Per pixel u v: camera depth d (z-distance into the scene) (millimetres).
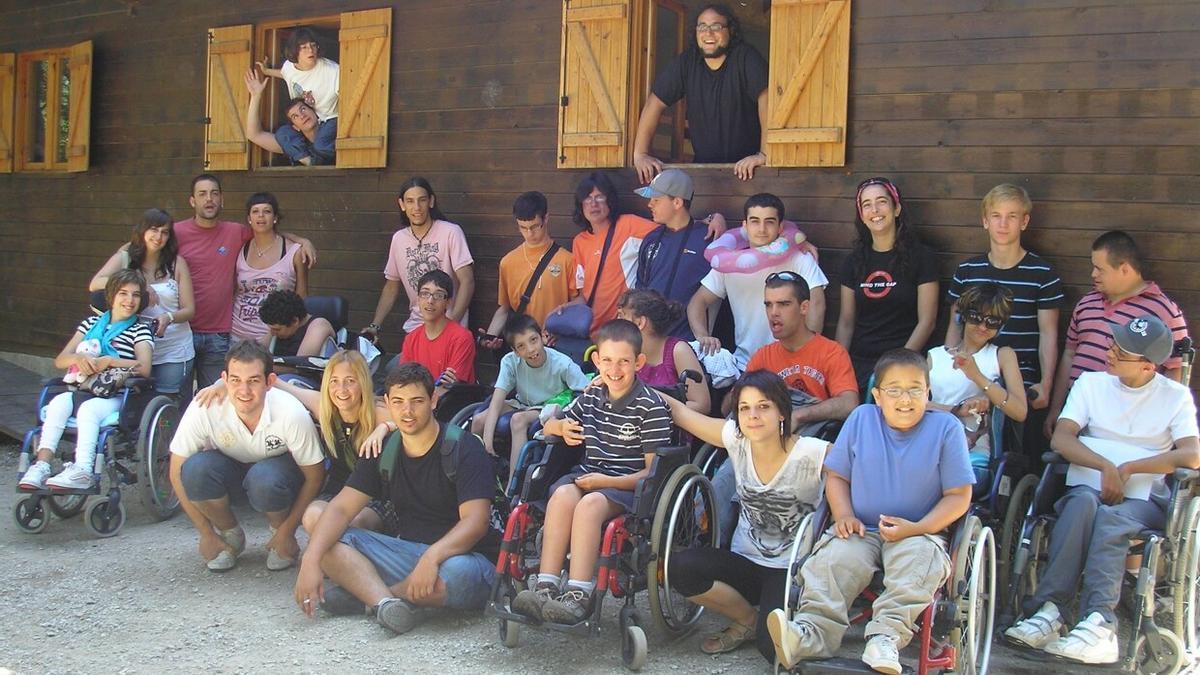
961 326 5613
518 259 7016
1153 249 5574
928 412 4348
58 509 6426
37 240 10148
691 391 5461
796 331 5461
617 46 6984
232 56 8750
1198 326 5488
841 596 4105
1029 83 5824
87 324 6527
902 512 4246
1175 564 4523
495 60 7574
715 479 5113
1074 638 4375
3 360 10305
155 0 9289
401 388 4719
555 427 4938
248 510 6738
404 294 7961
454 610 5020
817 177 6375
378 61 8016
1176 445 4758
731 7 8859
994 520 4777
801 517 4578
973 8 5938
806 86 6328
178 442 5398
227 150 8766
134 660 4441
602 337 4715
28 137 10320
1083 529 4578
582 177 7227
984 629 4496
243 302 7625
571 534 4484
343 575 4805
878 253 5980
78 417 6105
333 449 5316
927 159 6074
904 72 6117
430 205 7473
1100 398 4930
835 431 5320
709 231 6398
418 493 4914
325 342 7023
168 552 5910
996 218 5574
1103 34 5656
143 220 6867
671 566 4480
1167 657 4414
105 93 9656
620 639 4754
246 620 4906
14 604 5094
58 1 9922
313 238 8445
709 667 4480
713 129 6820
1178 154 5520
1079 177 5719
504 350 7355
